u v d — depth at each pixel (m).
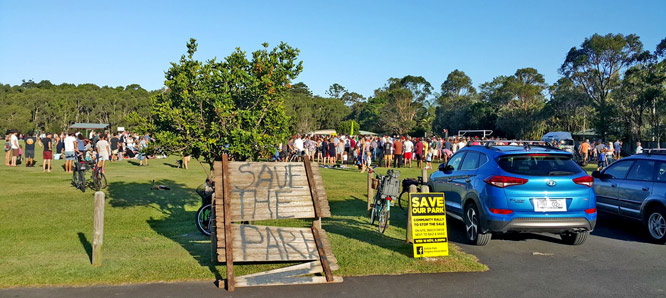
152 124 8.17
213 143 7.82
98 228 6.04
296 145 22.81
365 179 17.66
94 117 96.69
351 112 124.00
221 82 8.19
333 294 5.14
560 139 37.12
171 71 8.19
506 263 6.52
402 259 6.52
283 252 5.93
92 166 14.25
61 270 5.79
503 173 7.01
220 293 5.12
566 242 7.79
